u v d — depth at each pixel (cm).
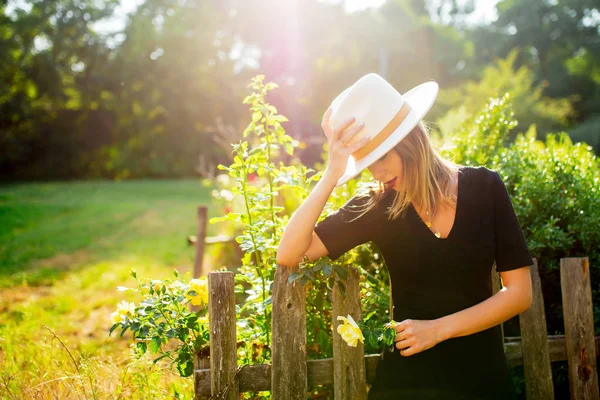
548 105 1627
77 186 2352
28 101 2859
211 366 185
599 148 2042
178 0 3188
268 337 217
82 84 2983
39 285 652
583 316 223
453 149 320
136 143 3100
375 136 159
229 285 187
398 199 162
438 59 3222
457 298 160
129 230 1107
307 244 167
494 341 166
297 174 238
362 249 272
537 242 274
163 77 3045
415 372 165
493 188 160
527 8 3672
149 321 200
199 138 3125
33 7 2833
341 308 193
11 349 314
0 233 1052
